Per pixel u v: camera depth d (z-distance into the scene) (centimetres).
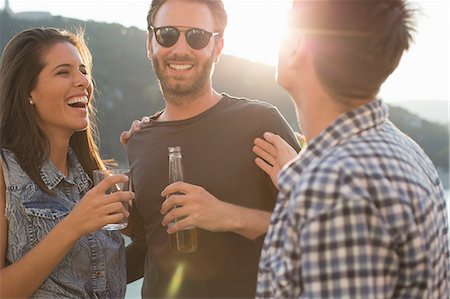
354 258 111
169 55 238
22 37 244
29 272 212
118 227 222
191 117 241
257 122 236
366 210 112
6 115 241
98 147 273
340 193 113
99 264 239
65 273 231
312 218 114
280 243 126
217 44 248
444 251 129
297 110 139
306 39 130
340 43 126
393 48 127
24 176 232
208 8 242
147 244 252
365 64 126
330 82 128
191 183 234
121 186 223
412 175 122
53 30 253
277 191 232
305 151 128
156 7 244
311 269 113
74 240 214
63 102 243
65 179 245
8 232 225
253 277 231
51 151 247
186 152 238
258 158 228
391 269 115
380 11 127
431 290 122
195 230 215
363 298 111
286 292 121
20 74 241
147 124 251
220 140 236
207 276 232
